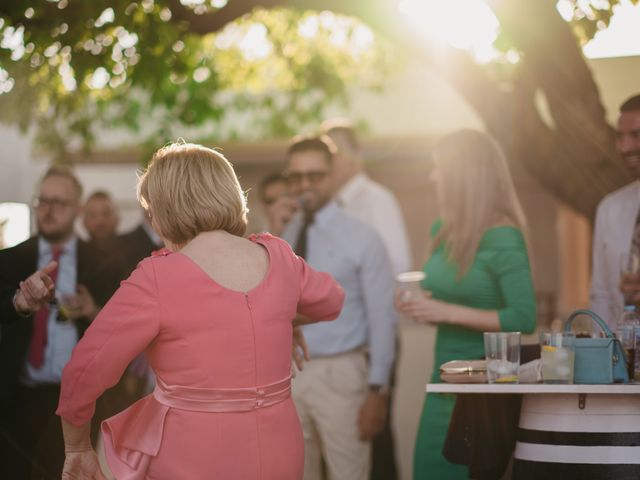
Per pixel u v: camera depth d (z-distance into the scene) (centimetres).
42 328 434
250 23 823
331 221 494
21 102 621
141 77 596
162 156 287
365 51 1009
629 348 339
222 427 268
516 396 352
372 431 480
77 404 272
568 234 1135
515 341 326
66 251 454
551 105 564
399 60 1014
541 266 1142
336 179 666
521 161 591
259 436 271
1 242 468
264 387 274
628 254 432
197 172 283
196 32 574
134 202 1316
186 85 823
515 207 414
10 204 475
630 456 318
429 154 1266
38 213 454
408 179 1273
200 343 269
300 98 1208
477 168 410
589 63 548
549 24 537
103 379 269
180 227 281
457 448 355
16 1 521
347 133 681
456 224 410
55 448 431
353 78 1064
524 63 559
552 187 582
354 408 477
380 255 490
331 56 999
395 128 1303
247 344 272
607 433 320
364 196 672
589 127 559
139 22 551
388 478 606
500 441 352
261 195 625
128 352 267
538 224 1139
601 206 452
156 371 276
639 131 432
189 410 269
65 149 777
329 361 477
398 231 679
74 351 270
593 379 322
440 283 414
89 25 544
